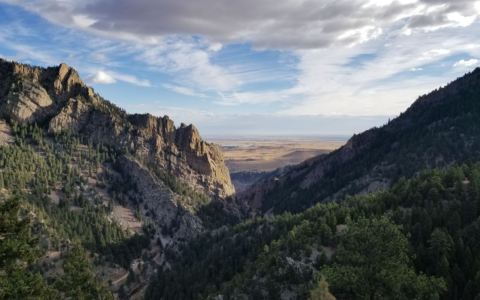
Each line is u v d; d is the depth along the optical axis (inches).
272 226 7386.8
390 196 5925.2
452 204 4938.5
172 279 6781.5
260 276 4571.9
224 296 4650.6
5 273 1411.2
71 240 7495.1
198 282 6314.0
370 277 1990.7
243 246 6948.8
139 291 7204.7
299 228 5438.0
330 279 2055.9
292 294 4079.7
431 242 4087.1
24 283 1395.2
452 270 3784.5
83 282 2716.5
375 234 2054.6
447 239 4067.4
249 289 4453.7
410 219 4840.1
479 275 3528.5
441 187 5551.2
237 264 6343.5
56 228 7524.6
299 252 4635.8
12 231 1441.9
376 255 2004.2
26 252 1414.9
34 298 1419.8
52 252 6491.1
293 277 4227.4
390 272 1945.1
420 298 2081.7
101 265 7598.4
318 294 1672.0
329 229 4867.1
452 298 3577.8
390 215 4840.1
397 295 1979.6
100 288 3166.8
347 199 7519.7
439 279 2210.9
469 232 4328.3
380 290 1957.4
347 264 2114.9
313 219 6604.3
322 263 4256.9
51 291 1576.0
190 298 6038.4
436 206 5113.2
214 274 6348.4
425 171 6589.6
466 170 6259.8
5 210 1451.8
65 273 2751.0
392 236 2050.9
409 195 5659.5
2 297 1336.1
